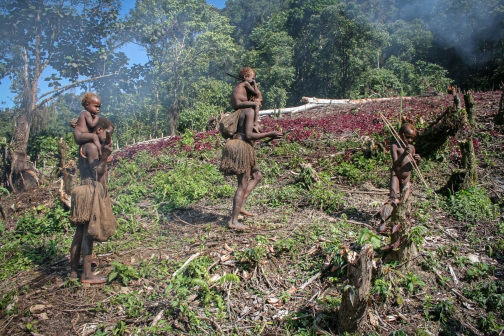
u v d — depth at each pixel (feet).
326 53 146.41
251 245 16.53
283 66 149.18
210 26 130.52
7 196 37.63
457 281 14.55
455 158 25.89
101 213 15.52
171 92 127.34
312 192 22.17
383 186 23.65
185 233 19.71
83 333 13.01
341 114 47.91
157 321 13.07
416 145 25.90
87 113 15.57
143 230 21.08
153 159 35.73
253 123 18.39
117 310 14.08
